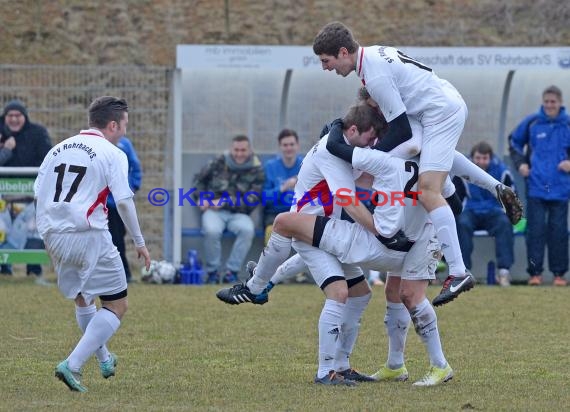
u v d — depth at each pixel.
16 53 61.00
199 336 26.12
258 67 38.94
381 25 63.25
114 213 37.34
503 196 21.38
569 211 40.88
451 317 29.72
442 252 19.62
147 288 36.50
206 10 63.09
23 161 37.62
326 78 41.03
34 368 21.45
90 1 62.91
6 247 36.94
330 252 19.48
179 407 17.23
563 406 17.56
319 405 17.47
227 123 41.12
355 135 19.44
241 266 38.75
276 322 28.59
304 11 63.50
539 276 38.31
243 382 19.95
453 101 20.08
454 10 63.88
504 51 39.03
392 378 20.48
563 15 63.84
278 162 39.09
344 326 20.39
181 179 39.88
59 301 32.44
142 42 61.91
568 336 26.36
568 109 41.47
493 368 21.75
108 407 17.12
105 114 19.20
